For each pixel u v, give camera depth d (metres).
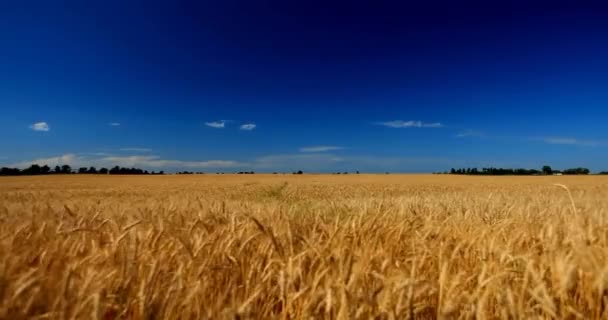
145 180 62.91
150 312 2.25
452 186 40.53
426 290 2.40
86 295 2.18
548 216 5.40
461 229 4.02
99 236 3.66
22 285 2.03
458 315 2.35
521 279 2.57
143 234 3.70
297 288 2.67
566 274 2.38
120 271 2.62
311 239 3.44
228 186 40.44
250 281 2.80
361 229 3.72
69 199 20.08
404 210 5.57
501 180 58.38
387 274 2.66
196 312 2.34
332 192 28.94
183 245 2.98
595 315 2.38
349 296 2.09
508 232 3.94
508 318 2.32
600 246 2.89
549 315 2.33
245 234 3.74
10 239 3.18
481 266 2.88
